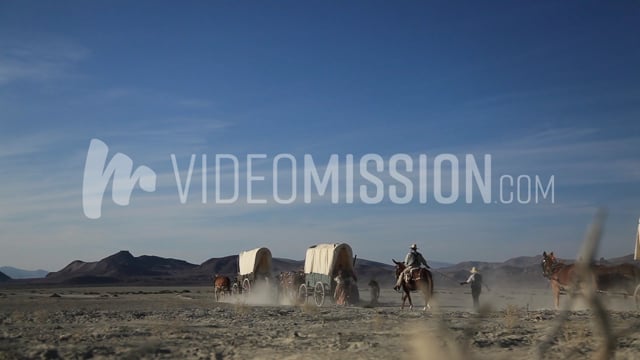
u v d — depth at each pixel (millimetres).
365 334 15875
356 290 37000
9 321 21141
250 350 13156
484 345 13258
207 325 19250
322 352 12688
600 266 25141
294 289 41188
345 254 37562
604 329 4074
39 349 13094
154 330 16984
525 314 22109
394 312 25391
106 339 15078
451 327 16953
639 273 24531
